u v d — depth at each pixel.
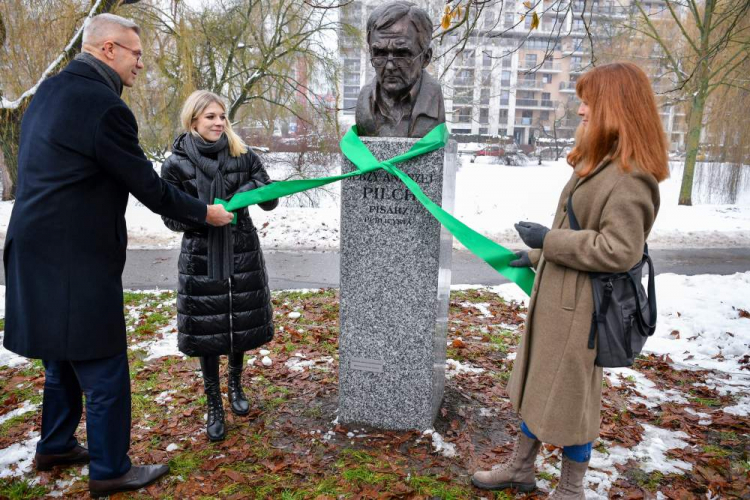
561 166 32.28
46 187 2.13
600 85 1.91
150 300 5.61
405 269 2.79
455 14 3.57
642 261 1.97
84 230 2.18
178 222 2.72
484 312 5.44
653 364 4.08
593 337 1.94
